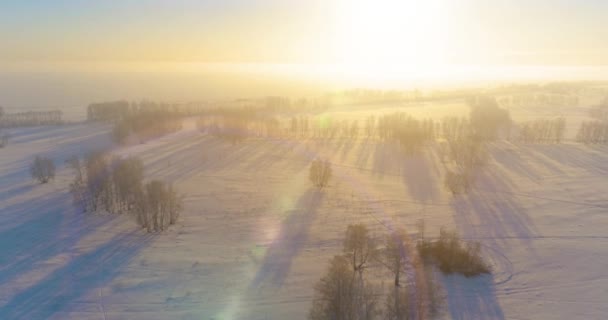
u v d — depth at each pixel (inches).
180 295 2300.7
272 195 3831.2
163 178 4298.7
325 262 2652.6
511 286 2415.1
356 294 1930.4
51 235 2997.0
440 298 2188.7
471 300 2273.6
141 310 2176.4
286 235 3024.1
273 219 3302.2
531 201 3703.3
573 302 2279.8
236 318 2114.9
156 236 2989.7
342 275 1951.3
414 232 3051.2
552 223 3255.4
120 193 3405.5
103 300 2256.4
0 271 2534.5
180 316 2130.9
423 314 2062.0
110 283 2407.7
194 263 2623.0
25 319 2106.3
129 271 2529.5
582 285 2436.0
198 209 3484.3
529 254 2778.1
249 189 3991.1
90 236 2984.7
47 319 2105.1
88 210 3417.8
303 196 3809.1
